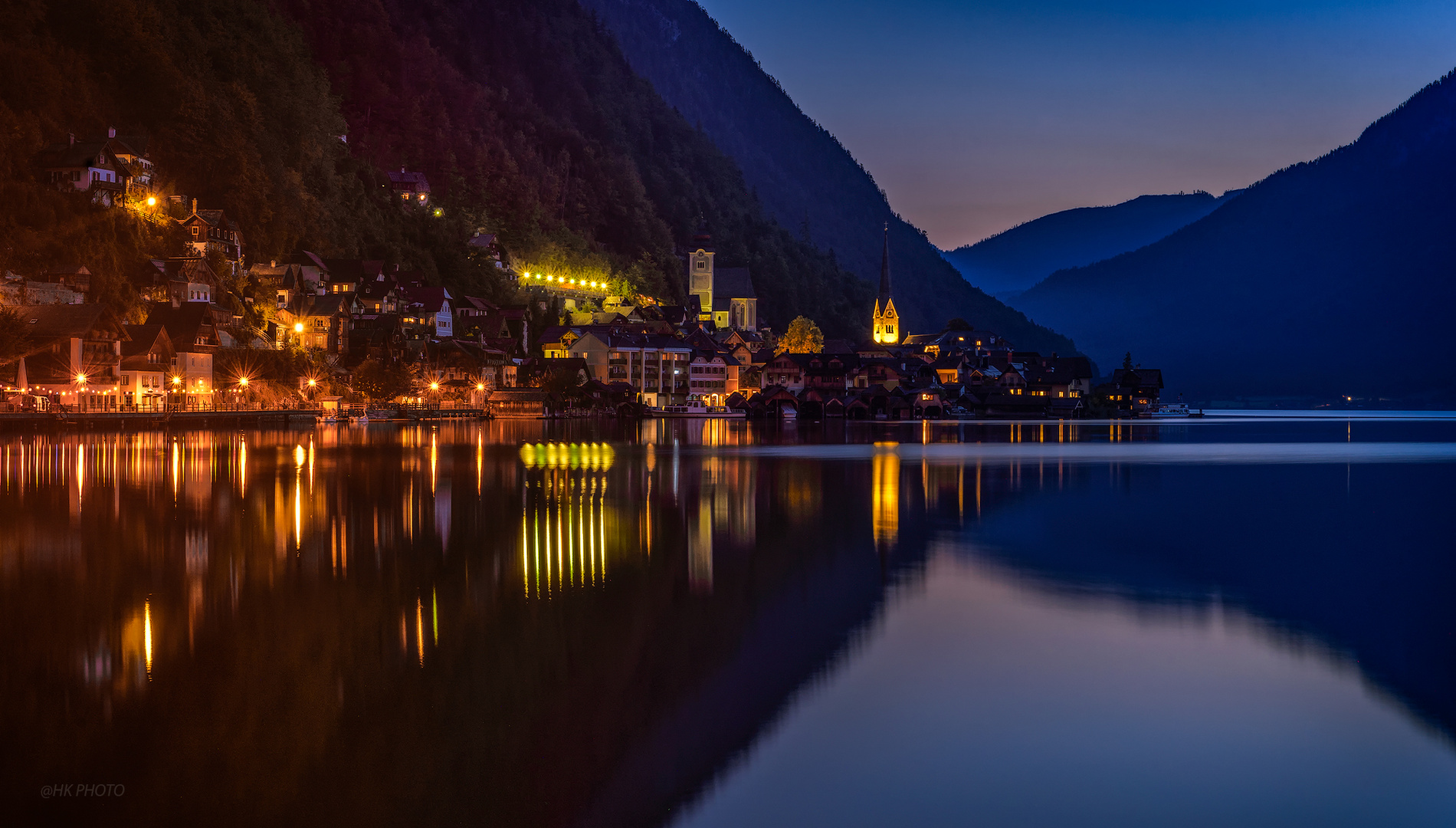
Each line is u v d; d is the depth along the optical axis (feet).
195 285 501.56
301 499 187.93
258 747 69.97
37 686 80.07
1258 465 305.53
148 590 111.45
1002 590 118.52
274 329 552.41
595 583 119.75
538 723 75.05
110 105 594.24
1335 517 183.93
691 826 60.49
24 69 533.55
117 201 510.17
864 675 86.48
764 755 70.23
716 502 196.95
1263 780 67.15
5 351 377.50
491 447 342.23
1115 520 177.47
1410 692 83.25
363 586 115.24
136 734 71.46
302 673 84.48
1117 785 66.44
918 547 147.02
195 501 183.32
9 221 439.22
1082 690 83.10
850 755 70.38
